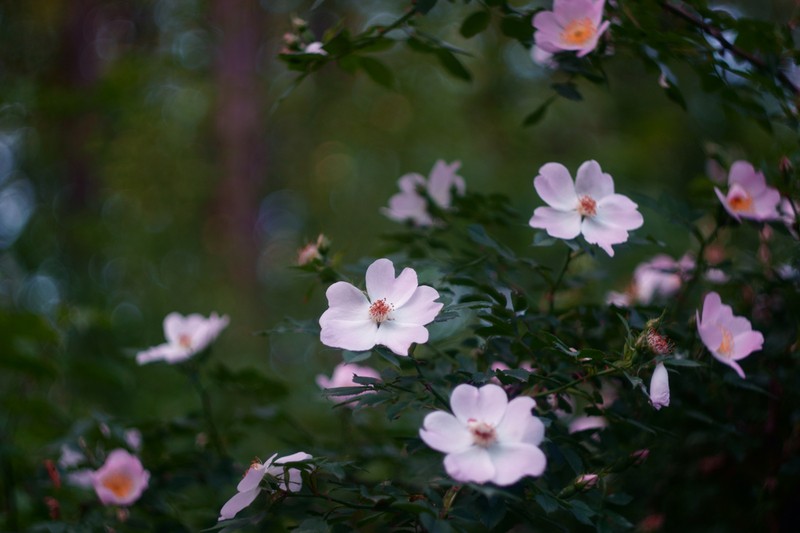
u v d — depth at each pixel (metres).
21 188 1.94
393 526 0.88
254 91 3.05
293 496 0.88
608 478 0.98
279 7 3.07
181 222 2.61
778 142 1.07
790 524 1.01
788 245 0.99
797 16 1.02
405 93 2.91
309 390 1.39
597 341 0.95
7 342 1.17
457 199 1.02
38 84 1.78
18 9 2.21
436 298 0.87
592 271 1.07
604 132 2.51
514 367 0.93
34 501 1.06
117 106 1.95
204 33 3.14
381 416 1.11
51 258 1.89
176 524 1.00
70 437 1.03
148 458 1.05
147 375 1.64
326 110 3.24
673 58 0.97
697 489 1.02
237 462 1.03
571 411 0.91
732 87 0.98
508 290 0.90
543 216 0.91
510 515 0.87
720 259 1.07
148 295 2.23
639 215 0.91
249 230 2.94
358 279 0.96
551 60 0.96
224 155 2.98
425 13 0.95
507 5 0.96
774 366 0.99
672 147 2.31
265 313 2.69
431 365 0.95
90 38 2.54
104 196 2.28
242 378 1.05
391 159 3.16
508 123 2.60
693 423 0.98
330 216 3.21
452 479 0.85
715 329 0.91
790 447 1.00
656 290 1.06
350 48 0.96
